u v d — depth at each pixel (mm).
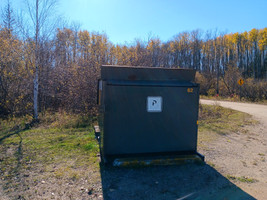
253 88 25750
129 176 3725
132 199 3020
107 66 4012
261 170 4223
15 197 3049
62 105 11500
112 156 4137
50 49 10875
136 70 4141
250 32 55781
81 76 10422
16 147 5324
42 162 4355
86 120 8828
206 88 35875
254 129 8336
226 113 13125
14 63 10820
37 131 7082
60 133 6816
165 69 4277
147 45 17344
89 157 4641
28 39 9359
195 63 51625
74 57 12859
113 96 3994
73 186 3379
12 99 10570
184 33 51250
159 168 4051
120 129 4051
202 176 3805
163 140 4254
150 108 4148
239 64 56656
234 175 3926
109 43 15195
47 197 3055
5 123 8625
